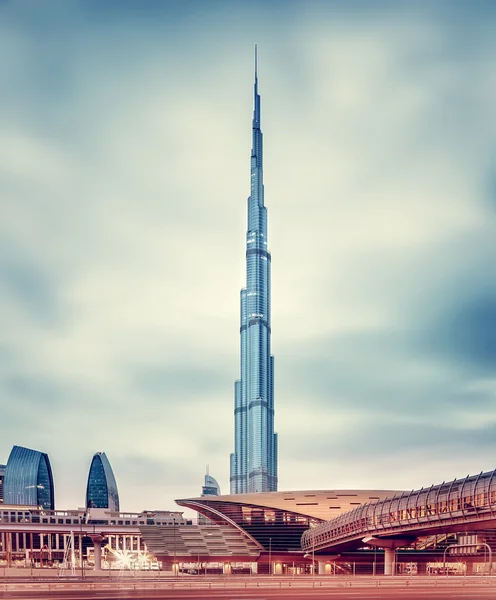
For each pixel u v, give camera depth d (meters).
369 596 75.75
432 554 189.12
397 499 125.88
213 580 102.00
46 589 88.81
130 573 172.88
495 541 181.12
